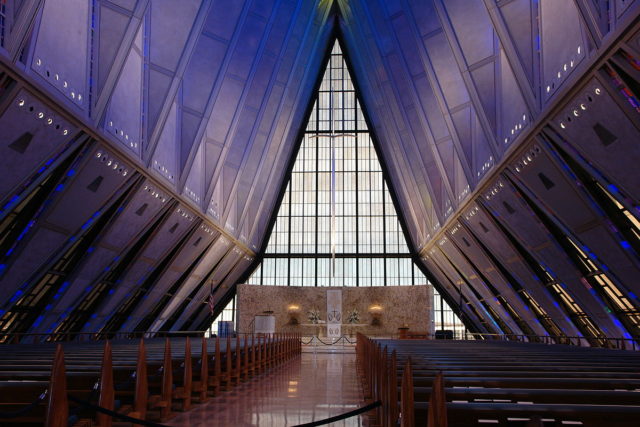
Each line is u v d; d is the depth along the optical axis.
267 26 20.12
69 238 14.62
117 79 12.90
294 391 9.91
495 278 23.48
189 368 7.80
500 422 3.45
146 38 15.79
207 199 21.77
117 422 5.36
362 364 13.30
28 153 11.13
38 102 10.41
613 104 9.91
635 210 11.49
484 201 18.20
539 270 18.88
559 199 13.84
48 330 17.28
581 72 10.14
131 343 16.22
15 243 13.05
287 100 28.98
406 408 3.26
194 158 19.27
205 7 15.72
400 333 31.47
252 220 31.77
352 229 39.19
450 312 37.66
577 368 6.11
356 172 39.59
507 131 14.77
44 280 15.55
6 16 9.10
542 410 3.45
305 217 39.38
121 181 14.92
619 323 15.79
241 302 33.94
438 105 19.00
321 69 39.34
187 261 23.97
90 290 17.59
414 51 19.56
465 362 6.99
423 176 23.95
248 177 27.69
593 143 11.22
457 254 26.38
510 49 12.70
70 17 11.25
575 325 19.06
